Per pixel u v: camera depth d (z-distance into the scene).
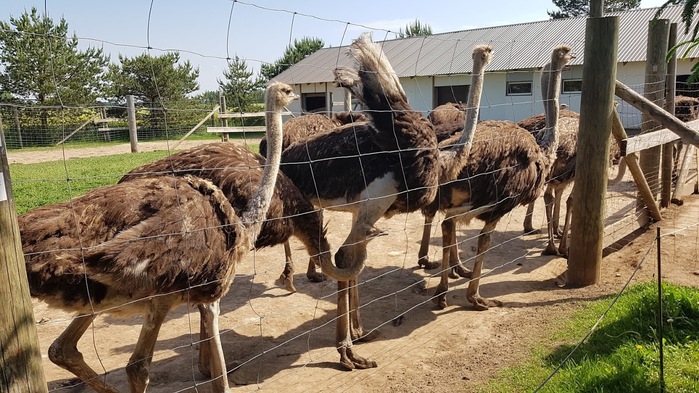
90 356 4.42
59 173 12.88
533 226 8.14
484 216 5.19
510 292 5.69
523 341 4.50
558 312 5.04
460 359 4.29
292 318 5.18
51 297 2.77
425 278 5.71
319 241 4.14
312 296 5.75
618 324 4.42
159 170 3.88
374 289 5.88
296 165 4.72
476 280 5.29
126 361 4.34
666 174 8.09
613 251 6.60
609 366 3.74
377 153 4.16
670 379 3.58
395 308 5.38
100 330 4.92
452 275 6.20
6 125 6.25
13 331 1.90
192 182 3.25
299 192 4.14
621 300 4.91
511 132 5.29
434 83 20.62
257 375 4.13
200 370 4.13
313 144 4.75
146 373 3.15
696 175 9.53
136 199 3.01
